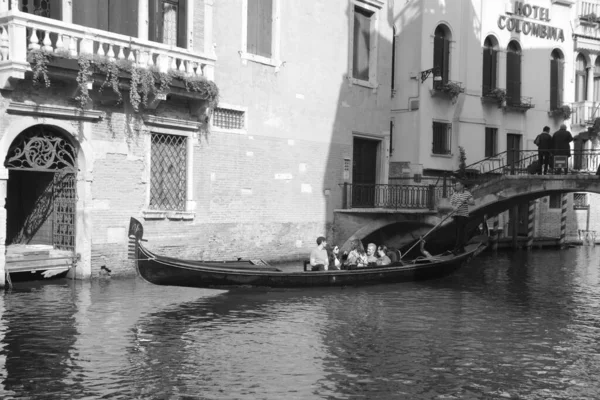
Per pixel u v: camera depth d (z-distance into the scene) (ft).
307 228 64.54
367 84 71.10
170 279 41.14
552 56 95.20
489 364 30.42
